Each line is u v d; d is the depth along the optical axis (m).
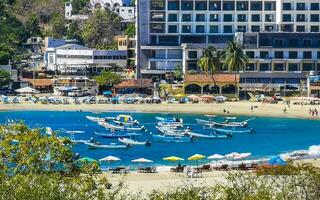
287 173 99.56
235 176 124.81
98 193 81.88
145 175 157.12
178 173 160.12
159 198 86.56
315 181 94.06
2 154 90.12
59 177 80.94
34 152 90.94
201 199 89.44
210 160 186.12
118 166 173.88
